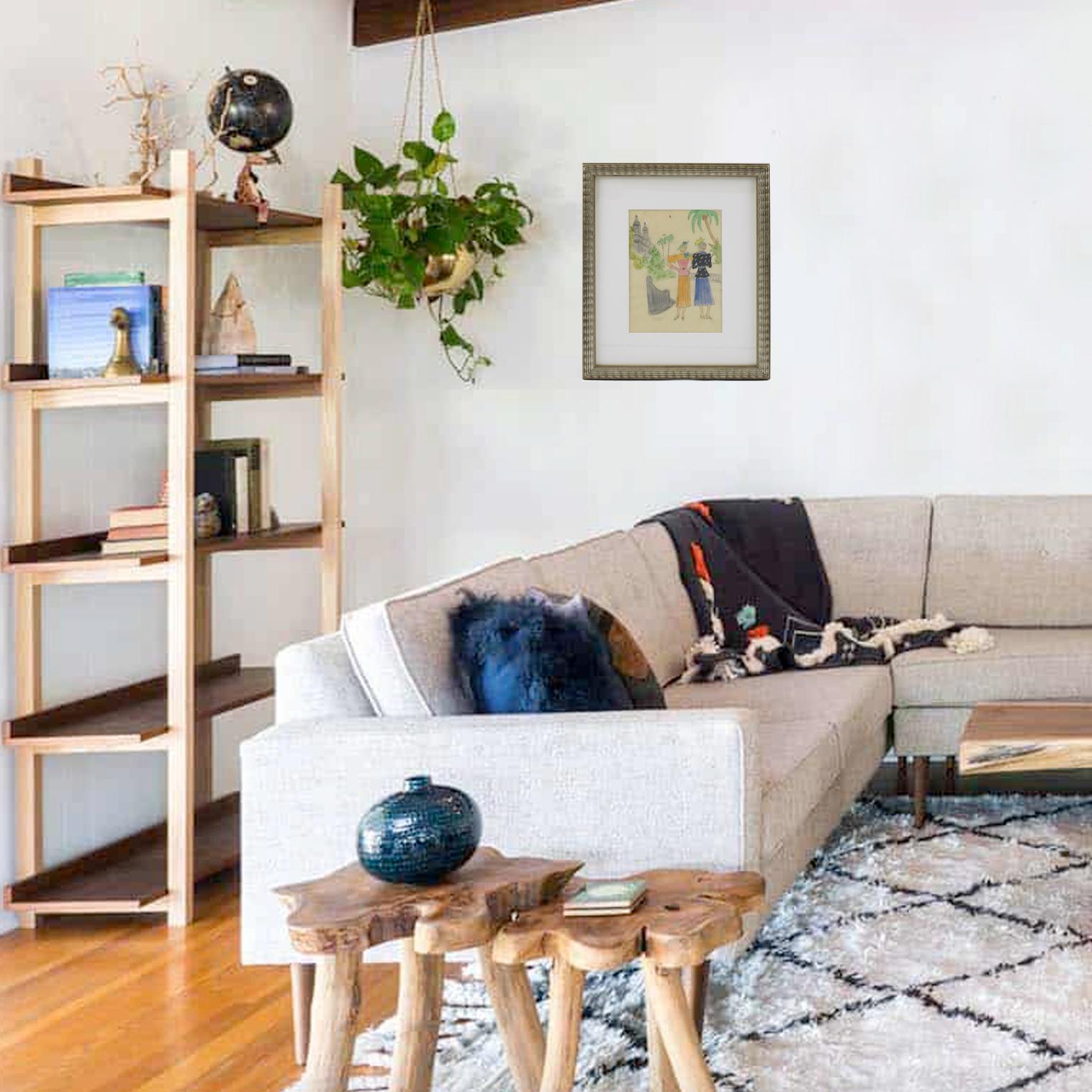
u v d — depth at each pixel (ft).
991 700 14.99
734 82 18.34
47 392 12.22
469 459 18.85
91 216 12.17
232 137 13.66
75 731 12.10
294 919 7.06
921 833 14.20
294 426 17.40
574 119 18.53
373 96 18.89
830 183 18.26
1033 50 17.87
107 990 10.54
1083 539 17.25
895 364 18.29
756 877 7.77
